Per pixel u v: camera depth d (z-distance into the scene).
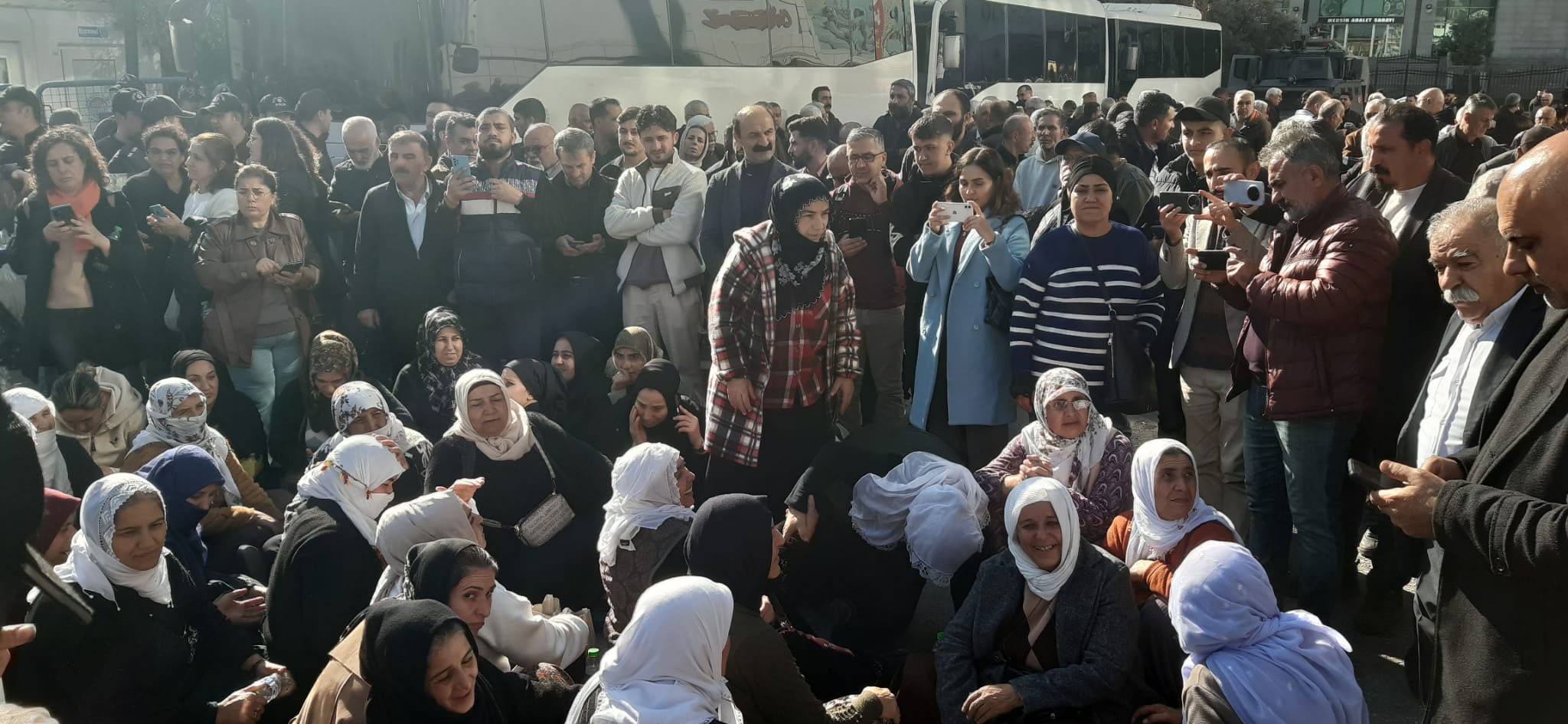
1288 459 4.15
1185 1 39.06
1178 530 3.77
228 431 6.00
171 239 6.95
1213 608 2.91
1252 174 5.12
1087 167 4.84
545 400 5.94
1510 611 2.43
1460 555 2.47
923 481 4.43
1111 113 11.20
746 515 3.31
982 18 18.34
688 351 7.10
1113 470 4.30
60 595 2.21
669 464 4.06
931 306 5.50
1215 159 5.11
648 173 6.96
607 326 7.16
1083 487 4.32
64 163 6.30
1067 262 4.91
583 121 9.48
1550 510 2.28
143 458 4.91
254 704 3.54
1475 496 2.42
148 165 8.94
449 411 5.99
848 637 4.56
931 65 16.98
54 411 5.12
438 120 8.38
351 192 8.00
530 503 4.66
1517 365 2.57
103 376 5.57
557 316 7.06
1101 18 23.42
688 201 6.86
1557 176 2.30
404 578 3.52
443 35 10.49
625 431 5.96
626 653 2.71
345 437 4.97
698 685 2.72
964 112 10.27
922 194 6.43
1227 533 3.77
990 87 18.77
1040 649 3.55
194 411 5.04
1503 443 2.48
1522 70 47.31
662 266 6.93
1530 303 3.17
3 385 6.61
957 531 4.28
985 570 3.68
